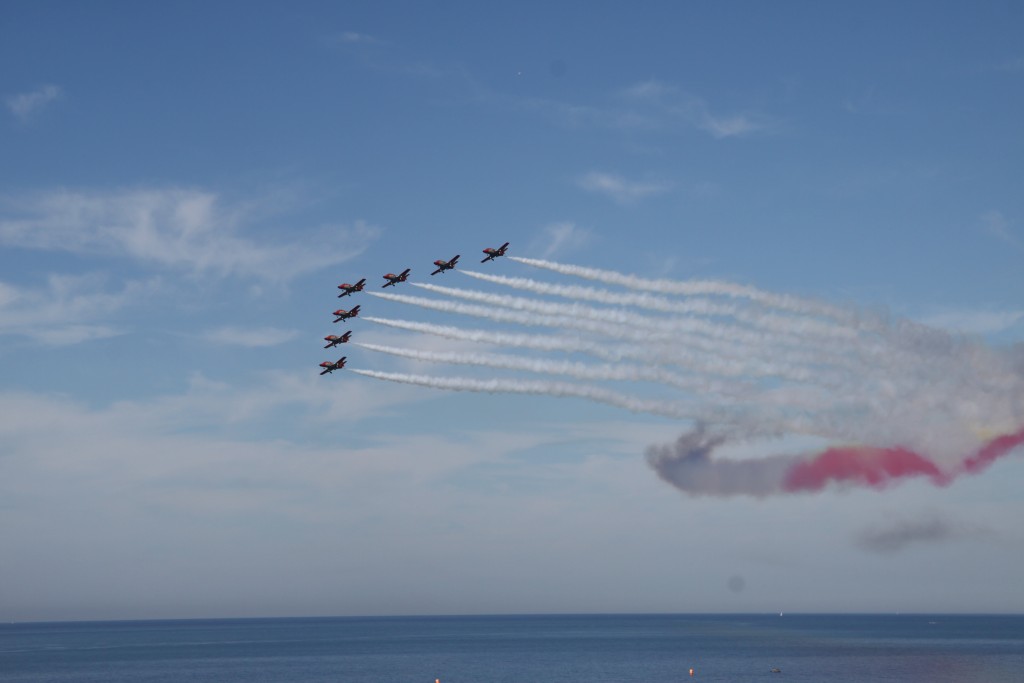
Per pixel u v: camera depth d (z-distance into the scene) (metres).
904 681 192.38
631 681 199.00
